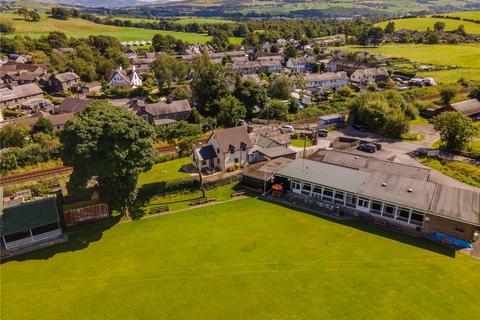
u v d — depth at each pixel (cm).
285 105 10581
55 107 11981
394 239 4956
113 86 15575
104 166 4981
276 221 5453
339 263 4481
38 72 16325
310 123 10306
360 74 15275
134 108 10819
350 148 8075
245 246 4862
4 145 8188
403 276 4228
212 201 6109
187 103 10788
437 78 14862
